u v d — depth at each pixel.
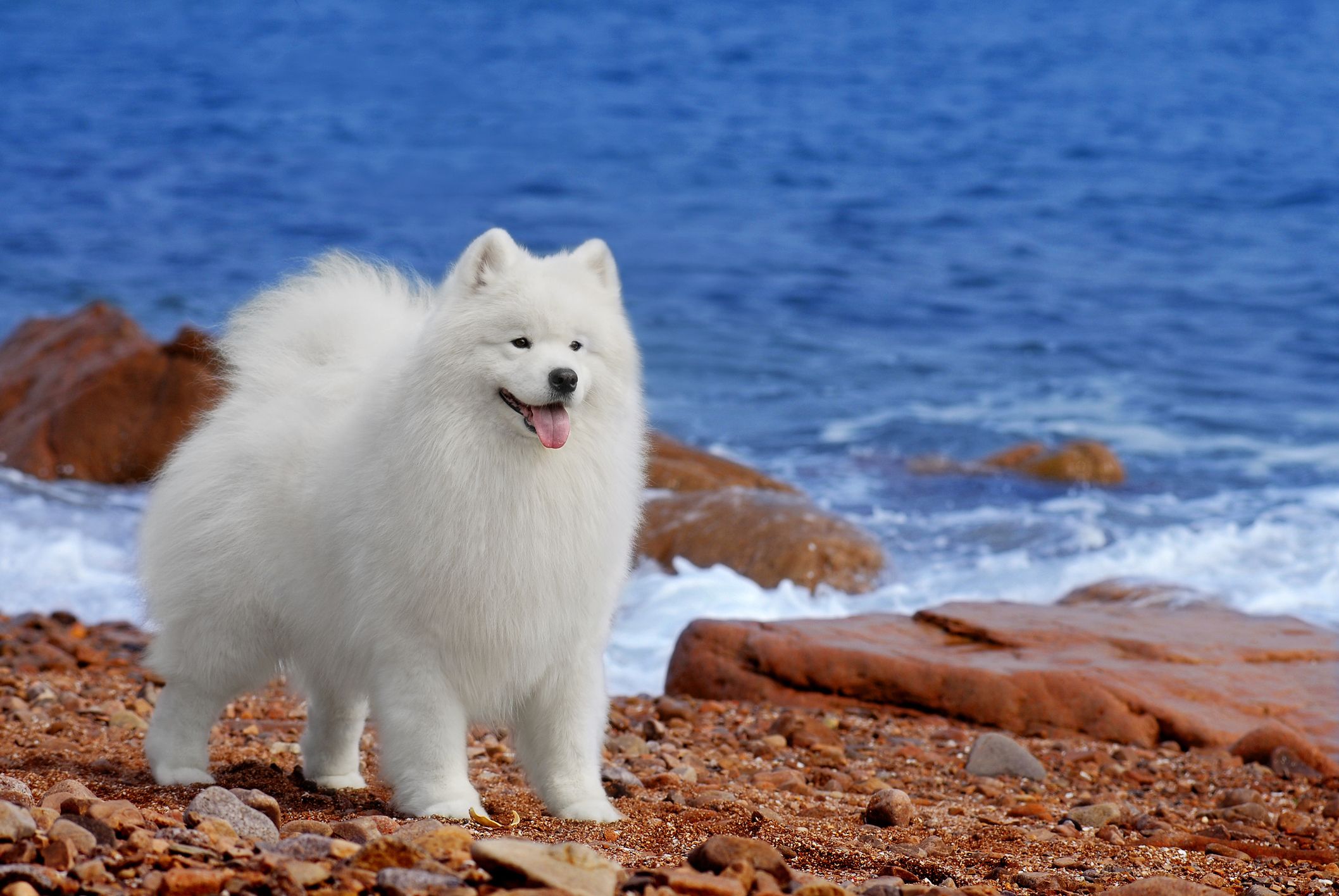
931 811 6.86
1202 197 38.59
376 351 6.31
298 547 5.89
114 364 18.05
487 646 5.49
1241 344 25.28
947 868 5.46
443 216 36.94
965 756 8.59
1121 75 60.97
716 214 37.28
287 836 4.92
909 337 26.20
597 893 4.00
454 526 5.35
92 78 61.03
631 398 5.73
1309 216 36.16
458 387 5.38
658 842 5.60
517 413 5.36
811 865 5.35
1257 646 10.26
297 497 5.90
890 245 33.78
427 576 5.39
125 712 8.13
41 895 3.87
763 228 35.53
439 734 5.56
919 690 9.62
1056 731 9.23
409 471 5.40
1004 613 10.89
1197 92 56.62
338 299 6.48
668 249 33.19
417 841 4.43
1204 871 5.58
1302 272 30.66
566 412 5.36
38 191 38.81
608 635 5.99
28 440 17.69
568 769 5.86
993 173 42.16
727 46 70.25
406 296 6.77
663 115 52.69
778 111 53.12
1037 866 5.50
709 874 4.27
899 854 5.59
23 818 4.32
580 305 5.53
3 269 30.30
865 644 10.12
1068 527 15.12
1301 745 8.53
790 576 13.38
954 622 10.55
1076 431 20.08
